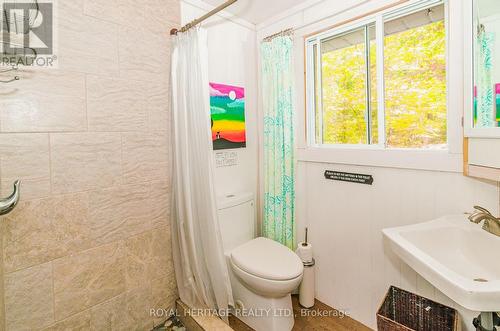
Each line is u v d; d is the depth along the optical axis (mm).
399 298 1414
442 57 1435
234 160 2047
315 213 1873
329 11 1693
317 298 1901
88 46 1270
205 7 1799
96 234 1331
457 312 1228
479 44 1130
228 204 1804
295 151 1899
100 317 1354
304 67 1864
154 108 1546
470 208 1241
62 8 1183
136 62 1453
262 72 2018
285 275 1396
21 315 1113
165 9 1576
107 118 1351
